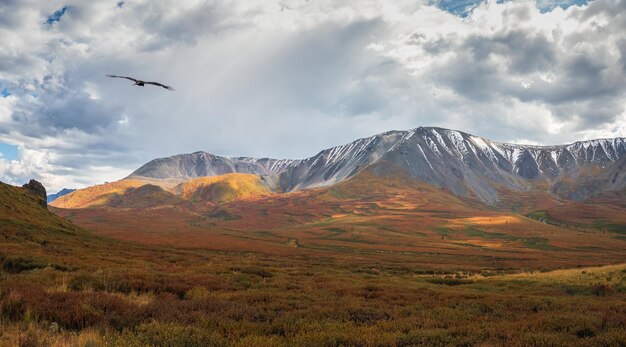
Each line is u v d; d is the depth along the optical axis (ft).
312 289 87.30
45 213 343.87
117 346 30.91
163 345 32.50
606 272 141.49
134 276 82.02
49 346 32.30
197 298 60.95
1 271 84.64
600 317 54.90
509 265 351.87
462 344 38.83
